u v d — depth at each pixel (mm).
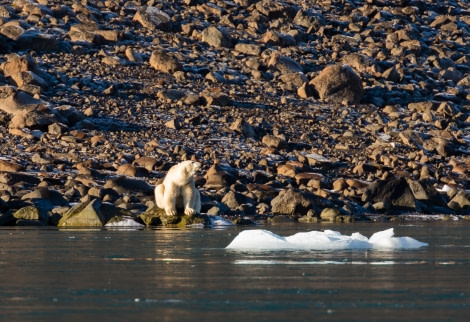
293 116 120312
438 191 94938
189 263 34125
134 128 108625
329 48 150125
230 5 158500
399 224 67875
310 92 129375
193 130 110375
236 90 127000
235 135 111375
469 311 22906
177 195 63281
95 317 22078
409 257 36250
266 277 29562
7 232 54281
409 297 25188
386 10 171875
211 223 63344
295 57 142875
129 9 148250
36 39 128125
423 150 114750
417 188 90500
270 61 137375
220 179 89375
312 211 77688
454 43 164375
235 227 60875
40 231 55156
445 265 33250
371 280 28781
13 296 25516
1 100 107250
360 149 112688
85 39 133125
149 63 130250
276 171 98812
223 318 21891
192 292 26141
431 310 23047
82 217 62625
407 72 145375
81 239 47906
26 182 83750
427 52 157250
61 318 21969
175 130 110000
